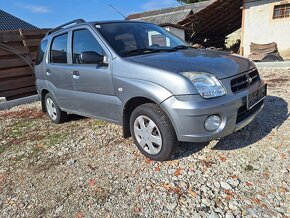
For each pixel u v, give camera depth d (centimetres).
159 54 332
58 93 457
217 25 1741
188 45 416
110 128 449
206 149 332
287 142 329
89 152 370
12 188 308
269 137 346
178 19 2152
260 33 1272
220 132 273
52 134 461
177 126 274
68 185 297
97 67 352
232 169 288
